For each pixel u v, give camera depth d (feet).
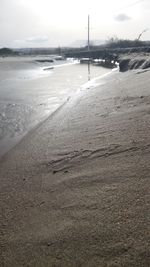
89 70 147.84
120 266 9.53
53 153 21.49
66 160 19.67
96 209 12.98
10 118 37.24
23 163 20.71
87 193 14.64
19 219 13.55
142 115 26.21
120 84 51.88
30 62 237.45
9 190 16.78
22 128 32.24
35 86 74.49
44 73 131.44
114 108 31.65
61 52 561.43
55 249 10.99
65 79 95.50
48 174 18.12
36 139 26.13
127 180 14.89
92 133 24.14
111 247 10.42
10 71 146.00
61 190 15.61
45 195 15.46
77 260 10.23
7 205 15.01
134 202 12.76
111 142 20.95
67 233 11.73
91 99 40.88
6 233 12.60
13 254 11.21
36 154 22.06
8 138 28.60
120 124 24.91
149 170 15.33
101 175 16.19
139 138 20.40
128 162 16.96
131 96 36.78
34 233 12.25
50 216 13.29
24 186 17.02
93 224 11.92
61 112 36.09
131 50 240.53
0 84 80.12
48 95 56.90
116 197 13.56
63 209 13.64
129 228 11.13
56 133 26.66
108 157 18.44
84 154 19.93
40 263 10.48
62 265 10.16
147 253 9.75
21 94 59.11
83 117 30.60
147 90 38.86
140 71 67.15
